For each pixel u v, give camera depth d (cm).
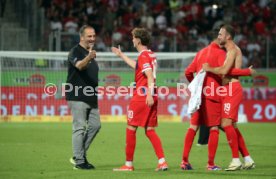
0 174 3103
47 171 3209
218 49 3250
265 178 2978
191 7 9131
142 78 3145
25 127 5984
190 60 6662
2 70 6562
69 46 7288
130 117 3180
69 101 3275
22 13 8475
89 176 3022
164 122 6750
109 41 7956
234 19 9094
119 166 3450
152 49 7688
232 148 3266
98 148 4331
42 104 6681
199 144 4566
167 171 3200
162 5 9194
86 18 8669
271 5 9312
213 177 2997
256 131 5909
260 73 7075
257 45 7875
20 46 7844
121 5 9050
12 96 6612
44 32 8088
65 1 8894
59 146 4394
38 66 6631
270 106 7062
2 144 4509
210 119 3222
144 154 4000
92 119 3322
